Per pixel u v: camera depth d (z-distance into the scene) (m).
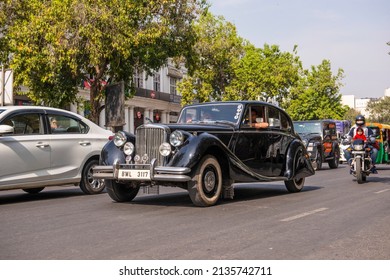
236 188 11.25
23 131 9.09
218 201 8.59
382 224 6.26
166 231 5.71
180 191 10.59
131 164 7.61
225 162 8.16
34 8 20.28
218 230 5.78
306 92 52.84
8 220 6.59
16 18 21.73
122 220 6.51
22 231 5.74
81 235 5.48
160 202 8.48
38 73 20.55
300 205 8.07
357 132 12.92
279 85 41.56
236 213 7.12
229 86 39.66
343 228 5.96
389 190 10.67
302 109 53.03
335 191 10.46
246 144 8.82
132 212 7.25
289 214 7.04
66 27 19.23
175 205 8.03
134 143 7.98
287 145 9.98
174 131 7.45
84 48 19.75
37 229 5.87
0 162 8.59
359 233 5.65
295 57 43.12
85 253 4.63
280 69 41.25
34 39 19.77
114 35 19.67
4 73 14.34
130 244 5.00
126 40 19.91
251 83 39.81
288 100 48.25
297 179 10.28
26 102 29.52
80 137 10.02
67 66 20.48
